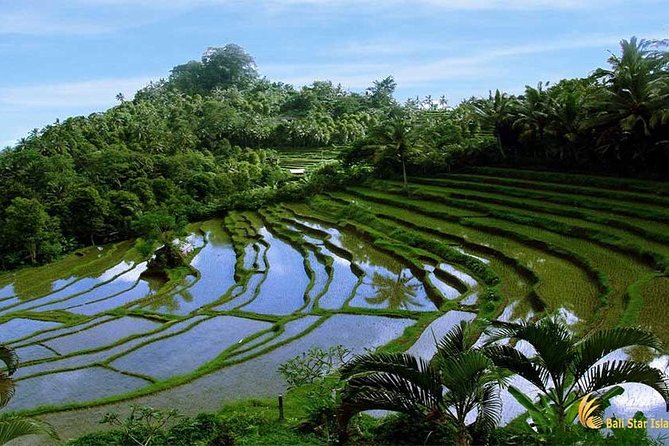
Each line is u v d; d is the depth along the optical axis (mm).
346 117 148500
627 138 48375
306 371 22609
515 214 48500
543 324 12117
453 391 11031
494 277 36125
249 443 15852
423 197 62844
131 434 17391
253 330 33312
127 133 126188
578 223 42531
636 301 26266
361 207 63594
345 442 14891
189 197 88125
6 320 40500
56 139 112688
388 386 11547
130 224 73000
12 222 64500
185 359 29484
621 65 48375
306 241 57031
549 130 56594
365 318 32906
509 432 13875
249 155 117000
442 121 103625
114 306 43281
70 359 30922
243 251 56781
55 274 58156
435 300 35594
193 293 44469
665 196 43438
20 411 23344
